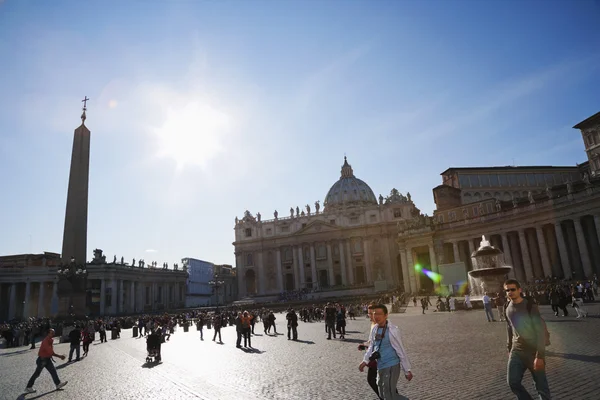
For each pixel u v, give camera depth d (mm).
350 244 116625
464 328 21703
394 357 6676
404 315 38000
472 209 65125
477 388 9219
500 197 78938
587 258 48125
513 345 6914
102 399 11086
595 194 47156
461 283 46500
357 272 115938
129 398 10969
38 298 91062
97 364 18984
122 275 94000
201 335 33875
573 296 22594
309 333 29172
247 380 12445
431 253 66438
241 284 122688
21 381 15188
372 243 115188
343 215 118750
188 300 134875
